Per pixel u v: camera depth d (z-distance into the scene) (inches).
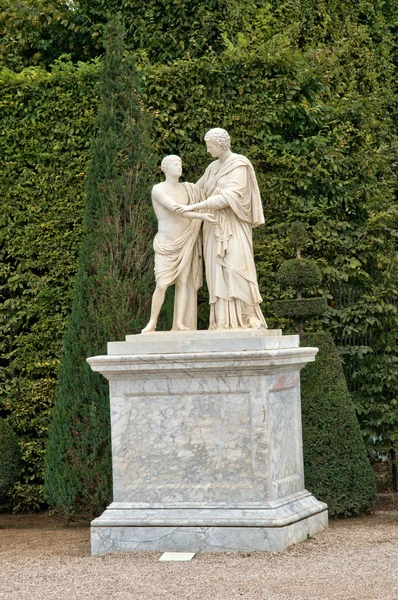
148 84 447.8
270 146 453.1
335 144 466.0
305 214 447.2
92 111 445.7
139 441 335.3
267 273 444.5
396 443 426.9
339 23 586.9
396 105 604.1
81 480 389.4
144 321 393.7
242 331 326.6
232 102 451.2
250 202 344.2
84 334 393.1
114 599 266.1
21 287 446.0
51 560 327.9
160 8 542.6
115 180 402.0
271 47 464.1
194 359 323.0
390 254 460.1
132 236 398.6
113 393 337.4
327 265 449.1
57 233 444.8
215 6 531.8
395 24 647.8
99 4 564.4
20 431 445.1
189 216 337.4
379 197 460.4
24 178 446.9
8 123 447.8
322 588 269.0
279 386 336.5
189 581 282.8
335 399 394.9
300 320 414.3
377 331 457.4
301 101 461.1
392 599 254.2
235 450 325.7
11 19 580.7
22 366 445.7
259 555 313.0
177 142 451.2
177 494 329.7
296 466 356.2
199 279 350.3
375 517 392.5
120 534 328.8
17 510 441.7
